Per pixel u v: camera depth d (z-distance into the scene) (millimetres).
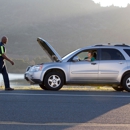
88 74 28391
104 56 28781
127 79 28641
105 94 25250
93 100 21375
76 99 21688
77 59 28328
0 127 13906
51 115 16375
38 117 15875
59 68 28203
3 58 27828
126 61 28812
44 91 26719
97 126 14305
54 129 13711
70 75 28281
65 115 16422
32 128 13828
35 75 28266
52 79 28156
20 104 19141
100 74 28500
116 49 29016
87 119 15648
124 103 20297
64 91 27281
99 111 17531
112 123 14898
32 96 22703
